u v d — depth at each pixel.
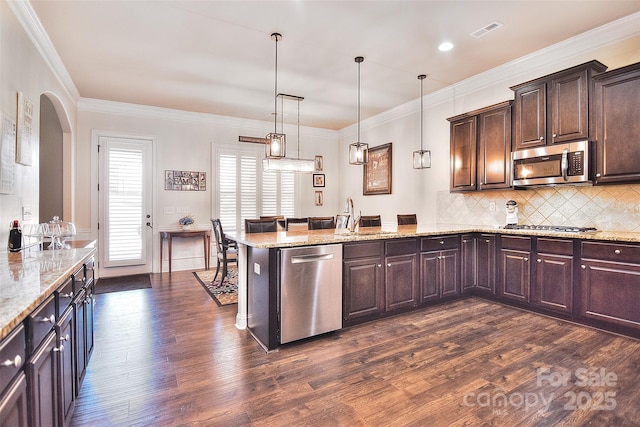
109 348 2.62
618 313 2.80
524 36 3.29
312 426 1.69
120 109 5.34
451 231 3.73
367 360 2.41
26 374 1.10
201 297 4.08
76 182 5.05
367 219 4.50
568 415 1.76
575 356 2.44
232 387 2.05
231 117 6.20
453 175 4.41
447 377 2.16
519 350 2.55
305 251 2.72
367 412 1.80
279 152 3.77
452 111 4.72
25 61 2.72
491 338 2.78
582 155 3.07
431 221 5.09
